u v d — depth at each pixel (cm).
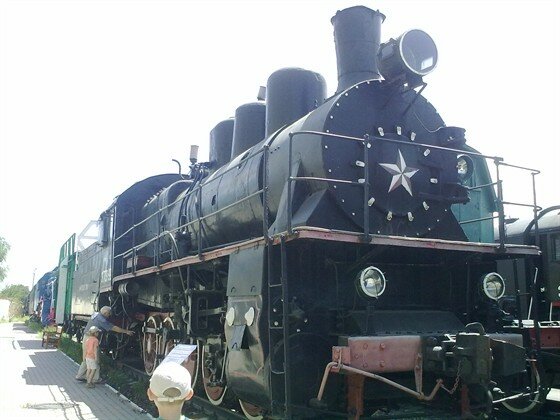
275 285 568
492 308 697
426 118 732
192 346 404
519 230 1245
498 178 689
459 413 625
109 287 1334
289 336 570
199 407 852
